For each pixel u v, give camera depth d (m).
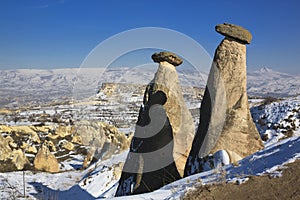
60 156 33.62
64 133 41.09
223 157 8.70
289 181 5.89
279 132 19.47
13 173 24.00
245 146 9.55
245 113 9.80
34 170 25.62
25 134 41.03
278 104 23.03
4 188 18.25
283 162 6.61
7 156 27.70
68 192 17.00
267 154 7.46
